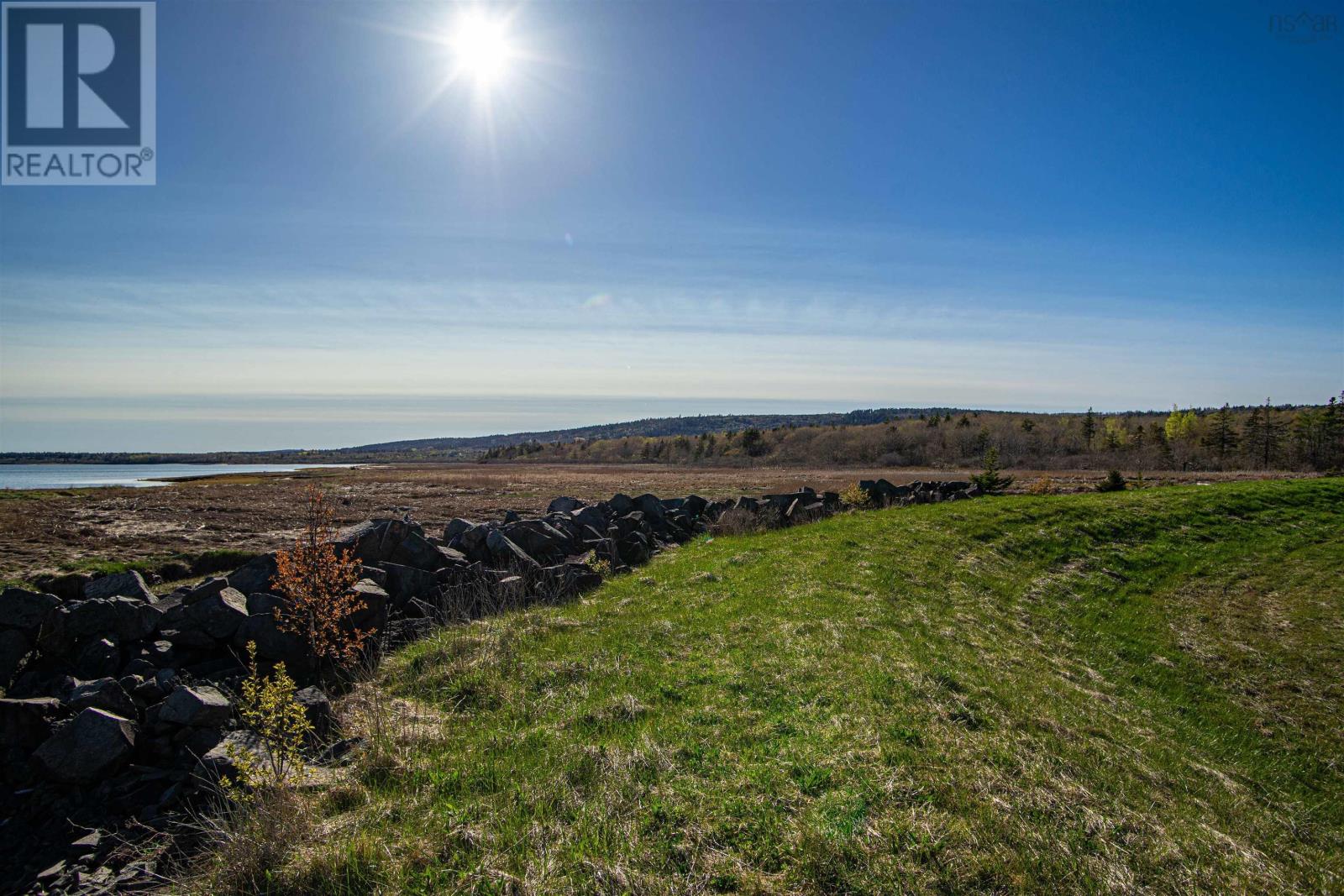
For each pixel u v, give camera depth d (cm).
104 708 571
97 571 1579
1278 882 528
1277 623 1459
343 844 427
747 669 798
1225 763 867
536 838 443
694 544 1812
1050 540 1916
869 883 412
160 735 566
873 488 2644
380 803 487
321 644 739
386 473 9594
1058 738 718
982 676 881
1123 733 830
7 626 673
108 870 431
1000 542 1844
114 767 517
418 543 1092
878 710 682
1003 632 1189
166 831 467
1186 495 2556
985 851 458
